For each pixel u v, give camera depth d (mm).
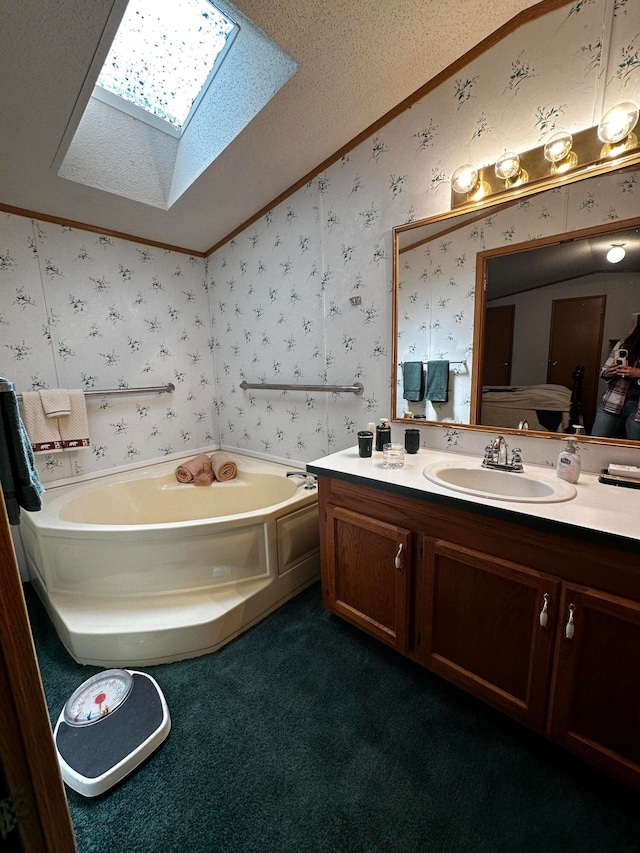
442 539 1246
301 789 1059
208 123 1694
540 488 1305
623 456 1292
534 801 1015
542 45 1244
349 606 1596
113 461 2428
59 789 774
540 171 1313
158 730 1190
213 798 1042
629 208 1186
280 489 2273
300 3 1112
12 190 1786
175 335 2658
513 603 1103
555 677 1036
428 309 1669
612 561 920
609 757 977
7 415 989
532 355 1432
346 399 2062
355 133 1729
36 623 1779
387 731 1224
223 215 2258
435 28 1265
